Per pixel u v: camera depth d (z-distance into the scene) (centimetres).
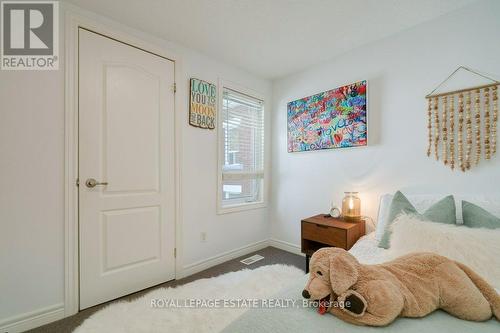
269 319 82
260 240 298
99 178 174
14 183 144
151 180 200
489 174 161
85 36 168
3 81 142
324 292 85
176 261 215
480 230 120
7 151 142
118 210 183
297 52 235
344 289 83
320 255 94
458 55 173
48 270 154
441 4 167
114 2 162
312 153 265
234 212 268
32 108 150
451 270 91
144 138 196
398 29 197
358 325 80
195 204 230
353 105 225
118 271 183
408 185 195
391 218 162
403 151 198
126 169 186
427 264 94
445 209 147
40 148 152
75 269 164
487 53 162
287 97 292
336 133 239
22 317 146
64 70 160
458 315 85
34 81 151
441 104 180
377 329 78
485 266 106
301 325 79
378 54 213
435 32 183
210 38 210
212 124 243
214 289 192
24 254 147
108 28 178
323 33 203
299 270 228
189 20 184
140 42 194
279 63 259
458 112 173
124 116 185
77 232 165
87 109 169
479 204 150
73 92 163
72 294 162
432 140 184
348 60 234
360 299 79
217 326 146
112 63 180
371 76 218
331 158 247
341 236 194
